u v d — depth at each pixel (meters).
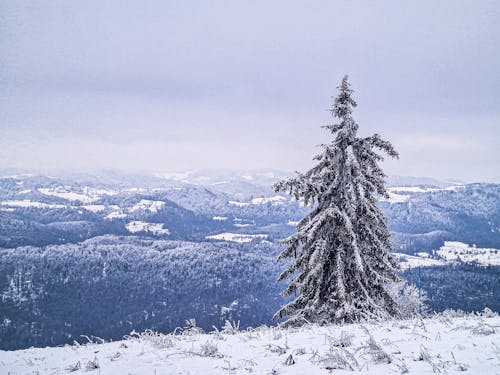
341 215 15.97
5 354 8.70
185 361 6.32
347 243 15.70
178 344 7.75
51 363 7.33
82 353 7.84
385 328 8.09
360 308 15.59
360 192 15.77
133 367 6.18
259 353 6.54
